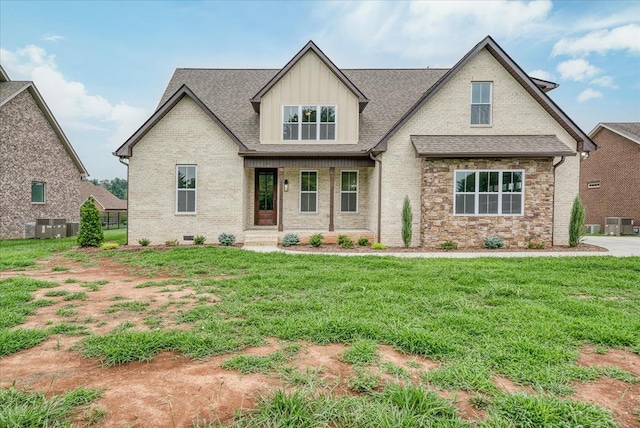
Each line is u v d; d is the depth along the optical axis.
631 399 2.68
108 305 5.23
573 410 2.43
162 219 13.47
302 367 3.14
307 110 14.49
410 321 4.27
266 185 15.25
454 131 12.96
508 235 12.14
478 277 6.80
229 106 16.06
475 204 12.18
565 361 3.26
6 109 17.31
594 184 24.25
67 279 7.07
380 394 2.64
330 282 6.46
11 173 17.70
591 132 24.23
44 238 17.88
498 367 3.11
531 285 6.18
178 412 2.44
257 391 2.73
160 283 6.69
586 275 7.11
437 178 12.19
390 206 12.81
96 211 12.52
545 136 12.88
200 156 13.48
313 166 13.68
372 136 14.69
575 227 12.38
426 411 2.40
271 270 7.80
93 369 3.13
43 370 3.11
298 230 14.10
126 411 2.45
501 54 12.57
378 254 10.69
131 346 3.47
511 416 2.40
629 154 21.56
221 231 13.55
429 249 11.92
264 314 4.65
